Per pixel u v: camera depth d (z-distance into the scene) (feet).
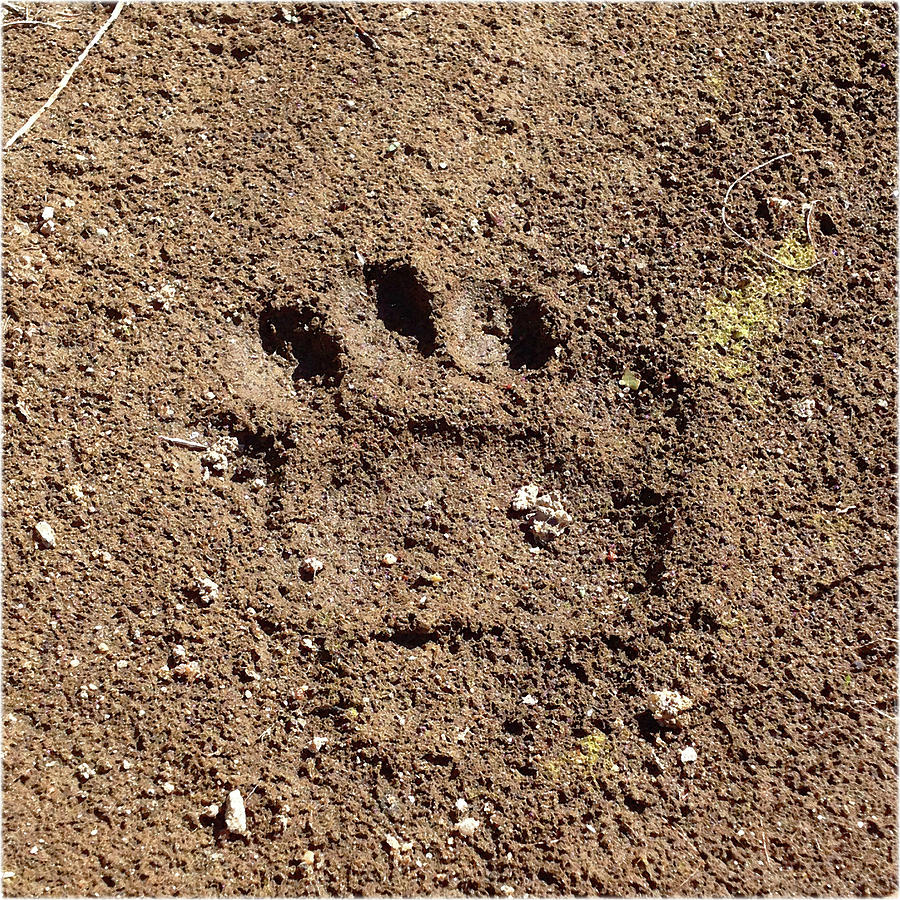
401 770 1.16
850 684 1.19
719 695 1.18
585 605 1.20
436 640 1.19
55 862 1.13
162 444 1.21
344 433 1.22
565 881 1.15
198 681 1.17
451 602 1.19
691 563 1.20
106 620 1.17
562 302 1.25
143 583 1.18
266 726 1.16
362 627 1.18
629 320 1.25
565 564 1.21
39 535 1.18
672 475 1.22
